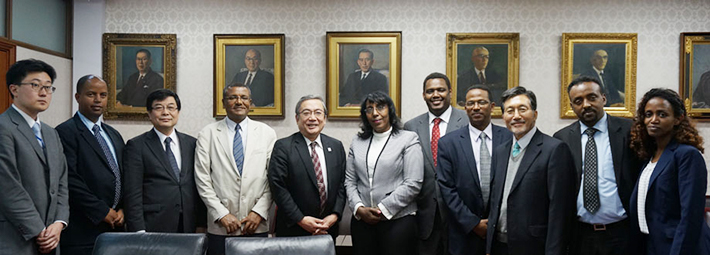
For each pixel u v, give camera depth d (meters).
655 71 4.65
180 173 3.02
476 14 4.75
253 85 4.80
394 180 2.92
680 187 2.27
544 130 4.71
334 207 2.98
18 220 2.38
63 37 4.77
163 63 4.82
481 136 2.90
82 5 4.82
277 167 2.96
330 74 4.76
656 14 4.64
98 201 2.80
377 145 2.99
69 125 2.92
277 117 4.78
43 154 2.57
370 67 4.75
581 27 4.69
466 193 2.74
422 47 4.78
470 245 2.68
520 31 4.73
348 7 4.82
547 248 2.41
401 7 4.80
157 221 2.87
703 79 4.57
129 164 2.90
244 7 4.88
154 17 4.90
